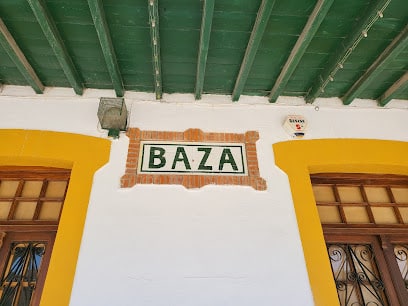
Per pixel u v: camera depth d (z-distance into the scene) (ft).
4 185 10.21
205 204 9.43
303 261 8.87
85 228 8.82
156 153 10.14
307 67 10.44
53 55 9.78
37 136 10.11
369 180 11.14
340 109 11.69
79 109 10.80
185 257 8.69
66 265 8.32
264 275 8.63
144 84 10.98
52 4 8.18
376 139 11.06
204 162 10.12
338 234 10.10
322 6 7.98
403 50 9.75
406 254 10.13
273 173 10.13
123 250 8.63
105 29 8.59
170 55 9.76
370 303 9.30
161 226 9.01
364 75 10.65
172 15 8.48
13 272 9.02
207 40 8.81
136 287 8.23
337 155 10.57
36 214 9.73
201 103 11.30
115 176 9.64
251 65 9.98
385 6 7.90
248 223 9.27
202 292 8.30
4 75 10.59
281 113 11.42
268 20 8.71
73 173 9.58
